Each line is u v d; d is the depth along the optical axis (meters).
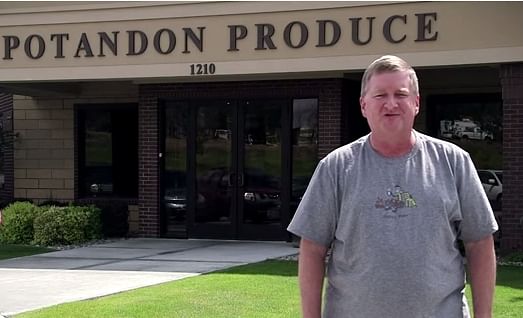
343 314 2.84
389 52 11.38
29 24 13.31
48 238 13.53
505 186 10.90
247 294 7.84
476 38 10.88
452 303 2.80
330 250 3.04
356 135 13.73
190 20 12.56
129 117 16.41
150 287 8.51
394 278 2.72
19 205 14.20
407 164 2.83
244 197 14.06
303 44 11.88
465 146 14.29
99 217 14.24
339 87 13.04
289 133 13.67
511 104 10.84
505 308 6.91
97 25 13.04
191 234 14.41
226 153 14.20
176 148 14.62
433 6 11.10
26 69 13.36
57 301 7.83
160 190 14.61
